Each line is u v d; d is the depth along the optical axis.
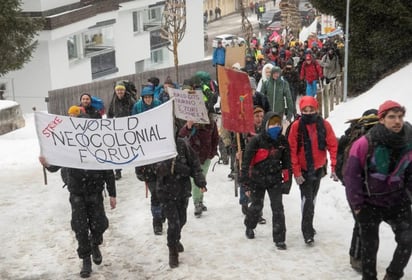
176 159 7.48
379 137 5.89
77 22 28.89
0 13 21.36
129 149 7.43
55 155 7.47
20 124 18.53
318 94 15.16
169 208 7.52
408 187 6.14
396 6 16.39
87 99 10.44
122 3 33.62
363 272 6.41
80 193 7.44
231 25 67.75
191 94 8.95
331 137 7.79
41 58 28.05
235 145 9.71
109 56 33.47
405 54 17.53
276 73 12.31
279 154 7.78
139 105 10.75
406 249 6.13
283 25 43.94
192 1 41.47
